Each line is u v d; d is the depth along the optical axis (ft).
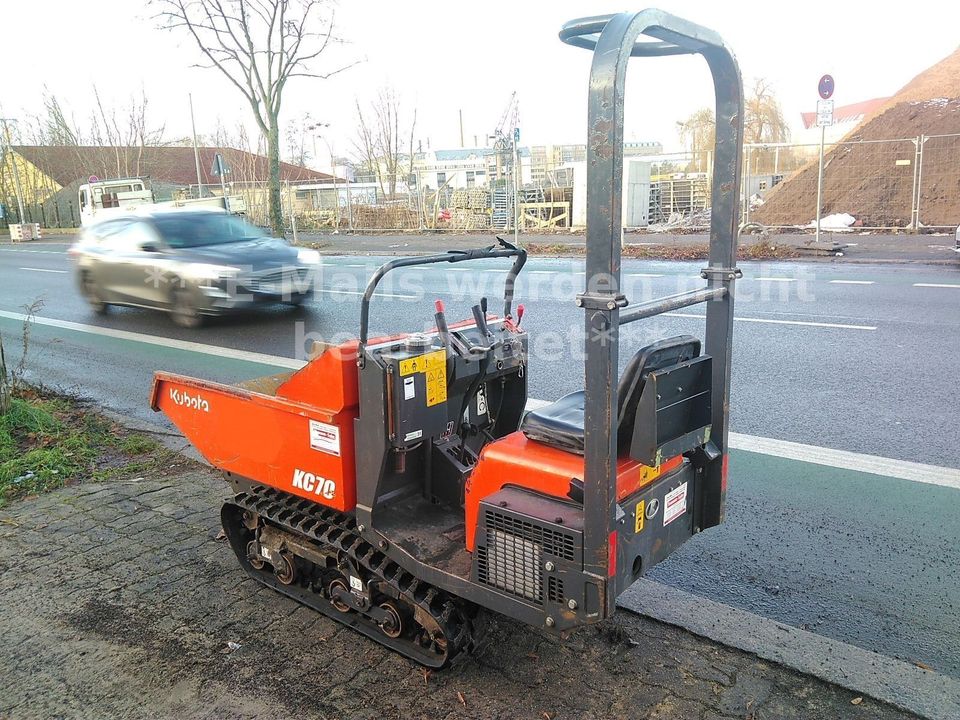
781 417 19.04
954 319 28.99
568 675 9.66
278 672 9.91
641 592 11.61
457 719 8.93
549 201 88.33
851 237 58.90
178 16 69.62
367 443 9.78
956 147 68.28
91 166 141.38
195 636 10.71
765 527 13.66
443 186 90.27
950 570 12.04
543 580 8.23
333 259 60.59
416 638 10.14
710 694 9.27
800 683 9.45
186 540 13.64
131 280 37.09
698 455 9.78
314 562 11.00
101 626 10.99
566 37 7.79
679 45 8.69
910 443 17.02
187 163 158.51
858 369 22.80
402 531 10.11
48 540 13.67
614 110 6.73
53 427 19.57
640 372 8.20
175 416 12.64
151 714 9.16
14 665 10.12
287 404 10.49
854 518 13.82
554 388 22.25
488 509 8.57
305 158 142.20
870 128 77.41
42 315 39.93
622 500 8.23
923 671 9.61
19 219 147.64
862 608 11.14
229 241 37.91
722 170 9.36
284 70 73.26
